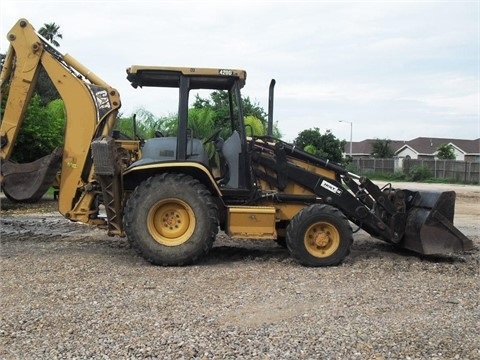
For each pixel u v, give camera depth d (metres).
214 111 8.99
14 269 6.91
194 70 7.86
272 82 8.46
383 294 6.20
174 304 5.56
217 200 7.97
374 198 8.42
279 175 8.27
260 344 4.50
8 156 8.41
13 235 10.03
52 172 8.46
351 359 4.24
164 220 7.58
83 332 4.68
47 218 12.77
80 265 7.24
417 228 8.14
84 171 8.22
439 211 8.04
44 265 7.17
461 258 8.54
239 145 8.06
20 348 4.34
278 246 9.50
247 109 10.19
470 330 4.94
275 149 8.29
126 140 8.77
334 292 6.23
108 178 7.54
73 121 8.23
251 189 8.08
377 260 8.14
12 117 8.33
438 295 6.21
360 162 52.19
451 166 44.78
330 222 7.79
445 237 8.07
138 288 6.16
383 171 49.03
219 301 5.72
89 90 8.27
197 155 7.96
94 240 9.56
